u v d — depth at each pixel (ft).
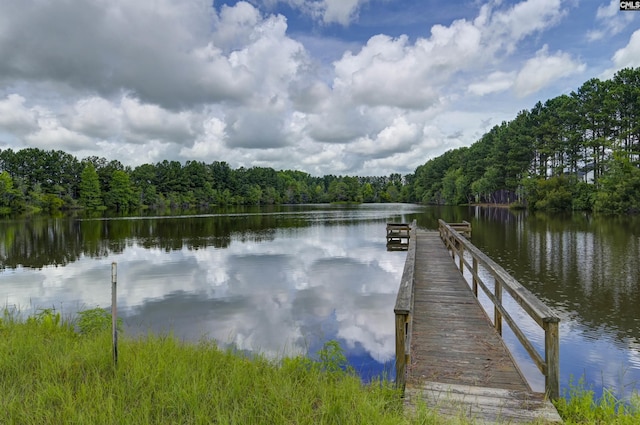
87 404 10.02
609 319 26.17
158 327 25.54
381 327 25.55
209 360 14.20
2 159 216.13
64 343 15.83
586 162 141.18
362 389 12.47
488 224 90.07
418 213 156.04
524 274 38.40
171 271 44.52
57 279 40.60
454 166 249.96
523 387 12.43
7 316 22.76
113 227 102.78
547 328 11.17
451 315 19.84
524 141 158.51
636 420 9.84
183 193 281.13
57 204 196.54
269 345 22.39
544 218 104.68
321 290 35.42
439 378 13.14
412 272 17.25
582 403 10.78
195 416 9.53
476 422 9.81
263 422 9.33
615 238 60.59
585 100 145.59
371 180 501.56
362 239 74.69
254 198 327.47
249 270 44.86
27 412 9.52
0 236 80.38
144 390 10.98
